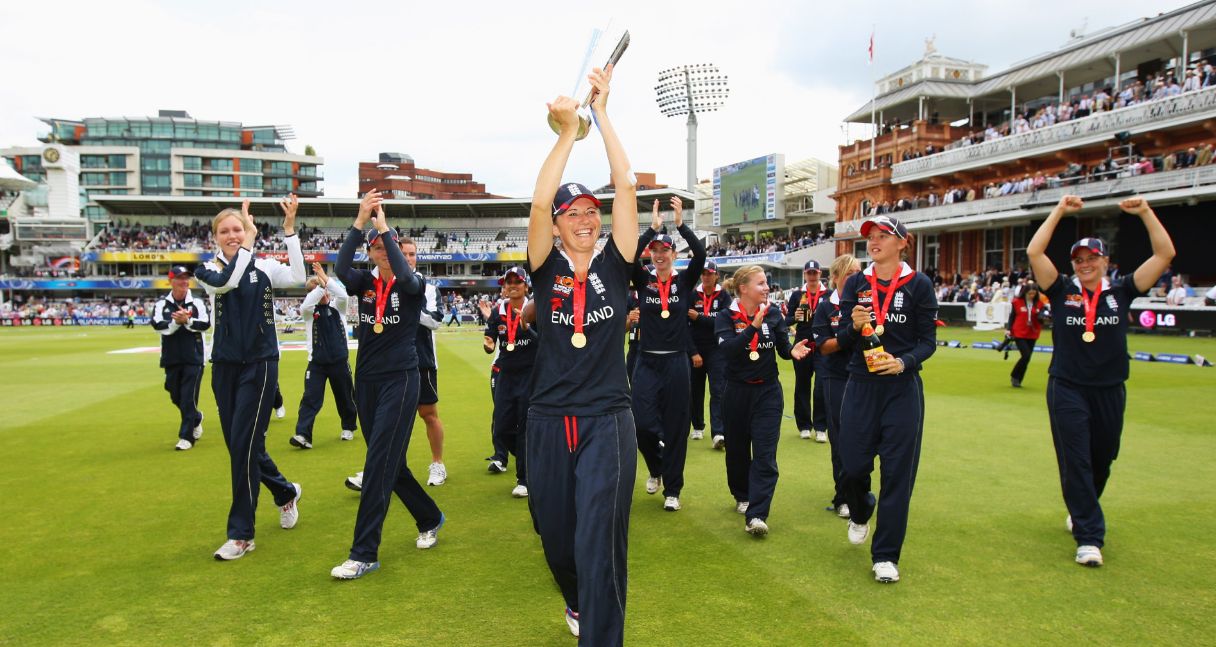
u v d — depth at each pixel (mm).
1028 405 10609
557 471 3213
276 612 3920
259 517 5789
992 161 35156
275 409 10586
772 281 47375
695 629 3654
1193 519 5316
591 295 3258
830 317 5371
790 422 9891
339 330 8688
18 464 7590
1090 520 4570
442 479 6812
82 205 88125
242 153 89000
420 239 64875
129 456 7984
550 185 3219
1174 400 10492
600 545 3025
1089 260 4730
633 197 3377
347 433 9008
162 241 61531
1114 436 4766
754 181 53500
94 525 5512
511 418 6957
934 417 9641
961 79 41406
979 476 6645
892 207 40312
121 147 88938
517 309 6691
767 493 5176
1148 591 4074
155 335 34625
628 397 3326
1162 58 32875
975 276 33406
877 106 44438
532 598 4102
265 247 59500
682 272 6312
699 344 8430
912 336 4508
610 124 3387
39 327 47281
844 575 4379
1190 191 25438
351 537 5230
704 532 5262
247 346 4828
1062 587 4145
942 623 3699
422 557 4789
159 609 3965
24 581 4383
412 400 4742
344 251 4684
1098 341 4695
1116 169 29000
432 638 3604
